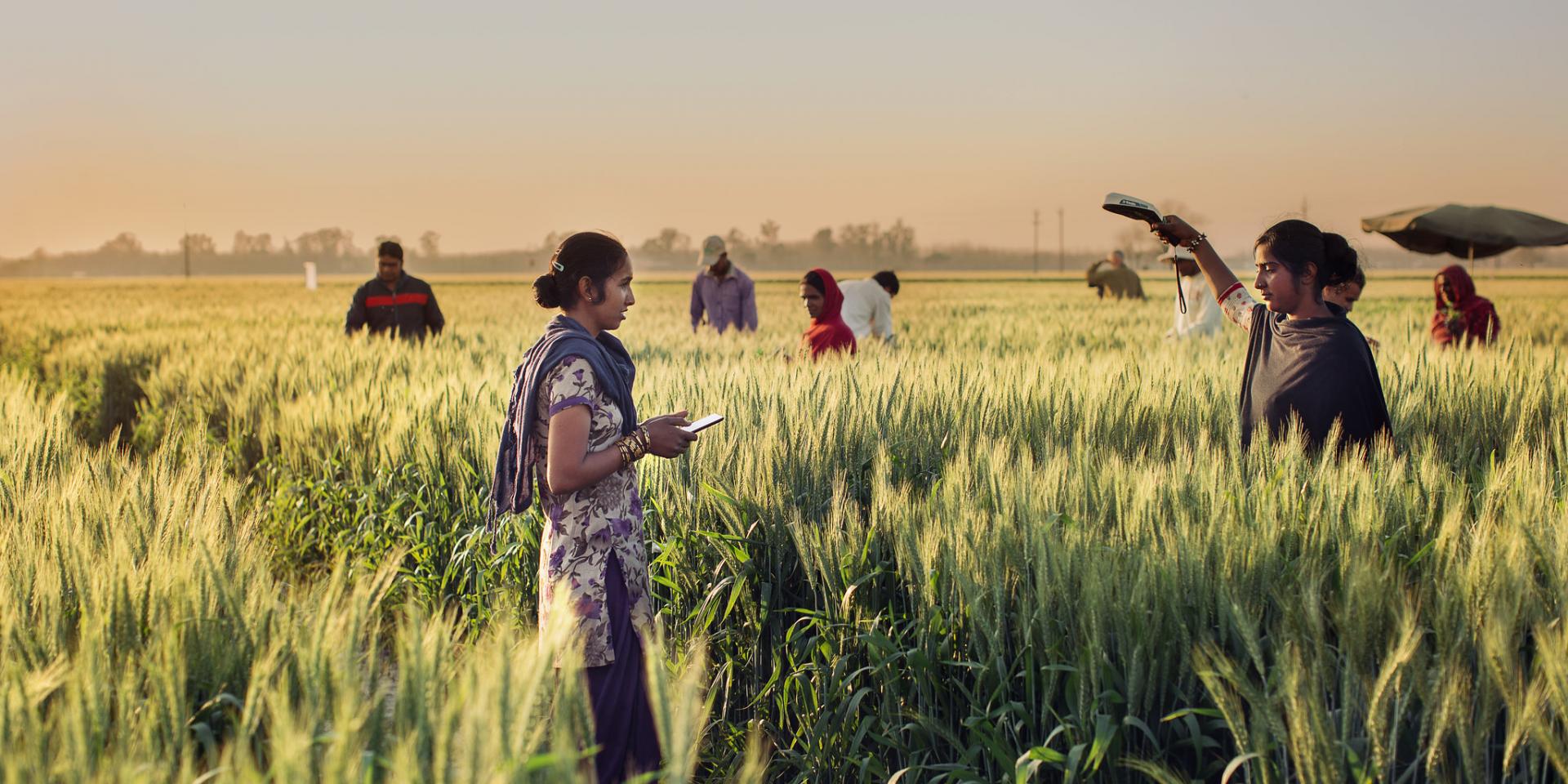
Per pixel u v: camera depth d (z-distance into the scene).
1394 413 4.38
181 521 2.93
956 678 2.87
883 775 2.85
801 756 3.16
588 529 2.91
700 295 11.92
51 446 4.19
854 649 3.11
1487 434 4.32
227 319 24.72
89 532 2.86
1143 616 2.37
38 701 1.87
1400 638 2.16
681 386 5.32
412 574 4.99
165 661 2.02
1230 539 2.57
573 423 2.79
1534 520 2.66
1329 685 2.25
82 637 2.08
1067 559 2.58
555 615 1.94
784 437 3.90
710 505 3.66
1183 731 2.45
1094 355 7.76
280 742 1.60
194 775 1.91
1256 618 2.45
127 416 12.05
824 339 7.05
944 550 2.86
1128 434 4.31
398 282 10.95
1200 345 8.39
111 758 1.76
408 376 8.34
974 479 3.45
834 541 3.12
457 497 5.24
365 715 1.80
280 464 6.68
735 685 3.55
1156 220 4.03
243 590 2.45
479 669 1.78
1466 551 2.57
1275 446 3.40
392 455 5.71
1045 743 2.36
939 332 15.47
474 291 70.69
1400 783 2.09
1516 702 2.01
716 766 3.27
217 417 8.48
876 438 4.08
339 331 15.19
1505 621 2.14
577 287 2.91
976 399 4.52
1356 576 2.25
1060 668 2.44
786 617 3.50
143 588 2.42
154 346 12.87
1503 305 22.94
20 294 61.56
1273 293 3.53
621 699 2.92
